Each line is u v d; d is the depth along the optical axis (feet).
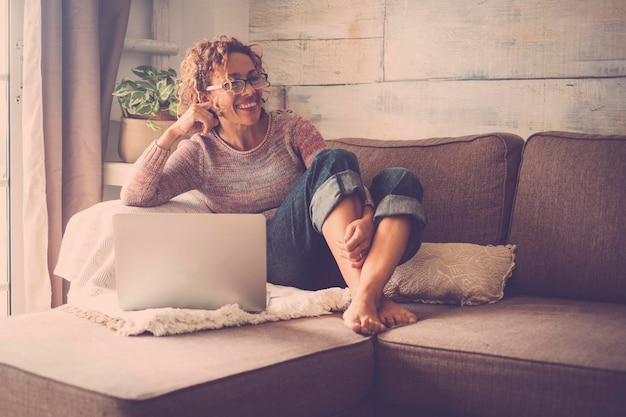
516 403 5.38
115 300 6.52
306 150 7.93
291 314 6.37
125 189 7.61
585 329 5.89
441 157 8.05
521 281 7.43
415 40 9.77
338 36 10.34
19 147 9.37
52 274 9.32
